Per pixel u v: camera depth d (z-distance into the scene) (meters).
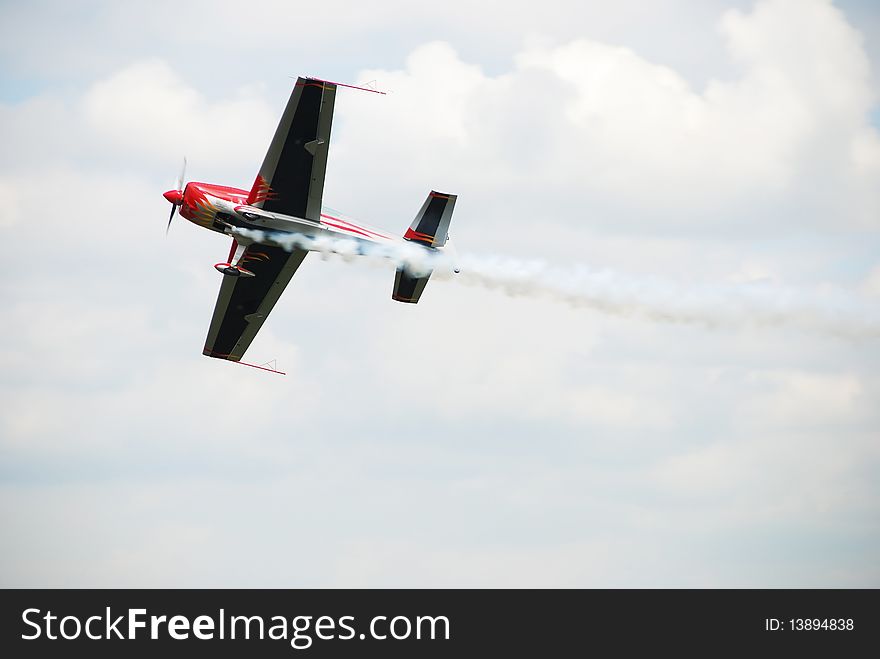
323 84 62.22
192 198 68.38
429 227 71.31
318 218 67.69
